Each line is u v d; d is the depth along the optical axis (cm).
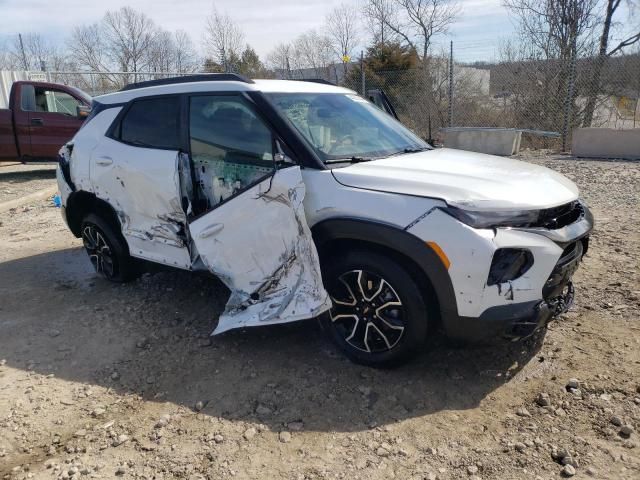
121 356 372
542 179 336
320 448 272
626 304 402
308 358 354
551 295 306
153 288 485
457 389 315
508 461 255
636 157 1116
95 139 456
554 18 1638
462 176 319
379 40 2605
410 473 252
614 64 1488
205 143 382
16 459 275
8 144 1103
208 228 355
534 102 1501
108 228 469
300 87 401
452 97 1427
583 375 318
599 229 595
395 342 318
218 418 300
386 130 417
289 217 322
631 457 252
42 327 420
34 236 688
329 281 334
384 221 299
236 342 380
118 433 292
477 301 285
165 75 1964
